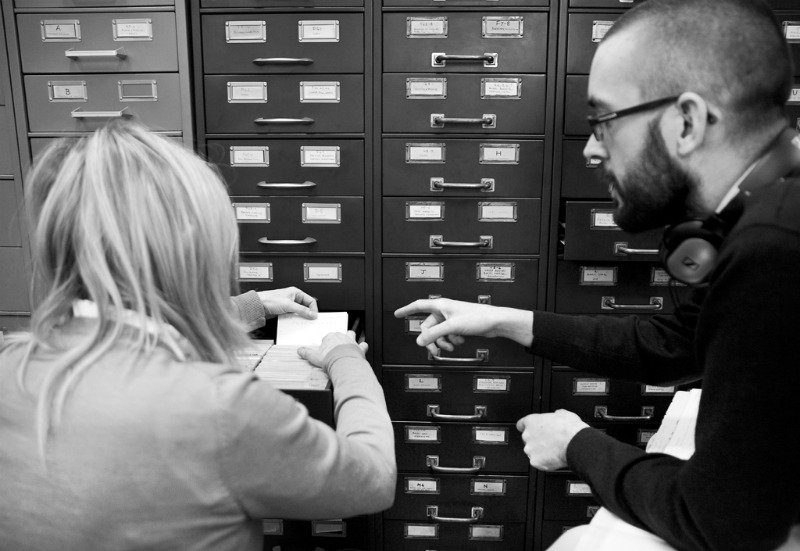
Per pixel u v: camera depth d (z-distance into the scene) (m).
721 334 0.67
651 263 1.62
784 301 0.62
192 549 0.62
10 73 1.57
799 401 0.63
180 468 0.60
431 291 1.65
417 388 1.71
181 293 0.68
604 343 1.14
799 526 0.79
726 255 0.67
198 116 1.58
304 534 1.79
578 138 1.55
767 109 0.72
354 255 1.64
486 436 1.73
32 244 0.73
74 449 0.60
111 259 0.65
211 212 0.70
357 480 0.72
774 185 0.68
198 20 1.53
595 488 0.85
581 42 1.50
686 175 0.76
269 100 1.57
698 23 0.71
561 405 1.71
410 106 1.55
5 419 0.62
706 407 0.69
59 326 0.67
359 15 1.51
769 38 0.70
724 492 0.67
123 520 0.60
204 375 0.63
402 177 1.59
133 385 0.61
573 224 1.57
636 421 1.70
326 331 1.43
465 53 1.52
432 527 1.79
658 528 0.77
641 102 0.76
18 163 1.61
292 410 0.67
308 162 1.59
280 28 1.53
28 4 1.53
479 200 1.59
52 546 0.61
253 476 0.63
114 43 1.54
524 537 1.79
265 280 1.66
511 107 1.54
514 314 1.20
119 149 0.67
